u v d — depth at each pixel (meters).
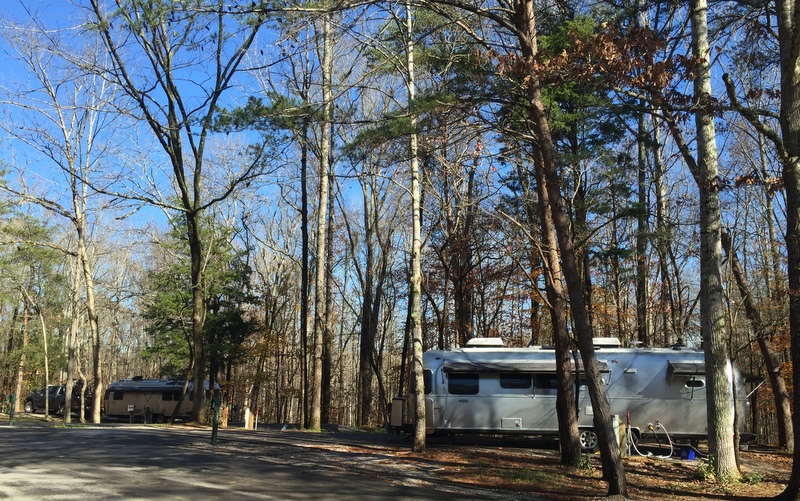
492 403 19.86
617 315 28.98
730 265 15.61
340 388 50.12
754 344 27.28
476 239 28.31
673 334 29.38
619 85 11.60
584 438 19.03
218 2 12.67
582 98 14.20
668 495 11.80
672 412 19.08
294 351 42.97
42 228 34.06
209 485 10.15
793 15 10.94
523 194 22.41
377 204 34.97
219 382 39.16
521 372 19.92
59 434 17.42
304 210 26.88
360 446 17.23
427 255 33.66
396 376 50.94
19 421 27.95
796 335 10.57
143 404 35.09
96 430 19.44
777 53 12.66
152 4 16.38
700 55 13.02
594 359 11.22
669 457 17.62
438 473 13.09
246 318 47.25
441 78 15.11
